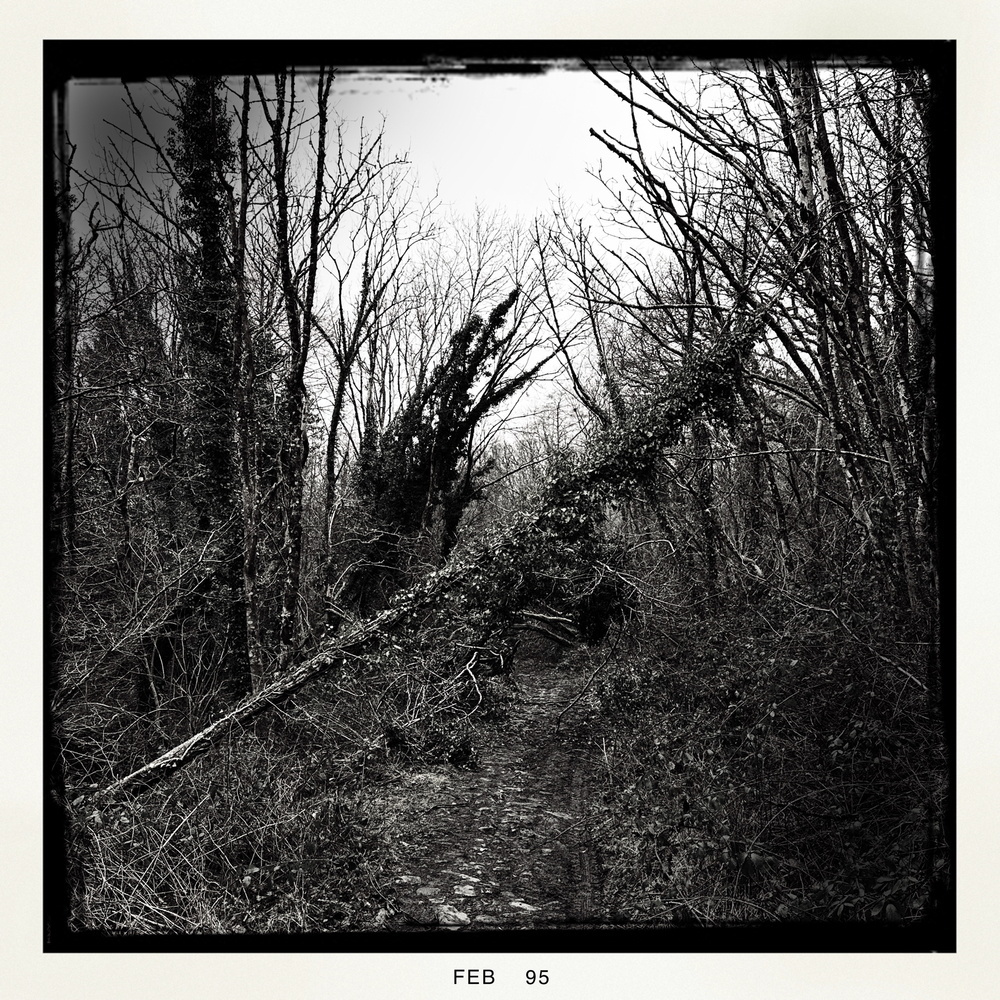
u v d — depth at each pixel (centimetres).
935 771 579
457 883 729
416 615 967
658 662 1096
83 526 922
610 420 1084
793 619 804
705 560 1174
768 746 709
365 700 1024
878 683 682
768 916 583
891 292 795
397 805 907
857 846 602
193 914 625
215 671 983
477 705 1148
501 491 2175
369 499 1727
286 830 733
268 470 1112
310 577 1263
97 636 860
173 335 1106
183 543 1030
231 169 1057
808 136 763
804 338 870
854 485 840
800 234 798
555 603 1277
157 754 871
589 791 988
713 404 962
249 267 1133
